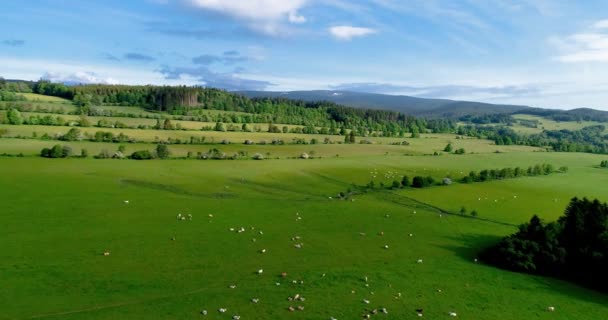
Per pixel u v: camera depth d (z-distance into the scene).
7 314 48.75
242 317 50.69
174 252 73.38
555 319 56.53
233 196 117.44
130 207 99.38
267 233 87.38
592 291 68.25
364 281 64.62
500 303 60.19
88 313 50.06
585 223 80.69
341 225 96.25
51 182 114.38
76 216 89.62
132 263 67.38
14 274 60.06
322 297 57.69
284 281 63.22
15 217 85.88
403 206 118.12
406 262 75.25
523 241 78.44
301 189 132.50
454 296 61.28
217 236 83.44
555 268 75.12
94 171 131.75
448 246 86.31
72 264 65.31
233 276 64.69
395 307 56.09
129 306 52.41
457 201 126.25
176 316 50.25
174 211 98.81
